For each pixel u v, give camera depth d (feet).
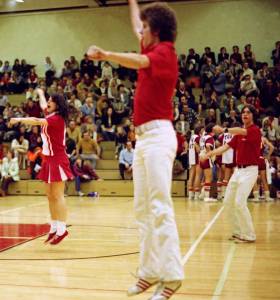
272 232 20.48
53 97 16.65
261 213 27.37
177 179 39.70
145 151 8.34
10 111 46.88
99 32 55.72
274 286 11.63
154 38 8.45
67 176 16.49
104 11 55.52
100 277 12.50
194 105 45.57
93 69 52.70
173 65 8.26
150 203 8.39
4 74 54.75
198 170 36.14
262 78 47.06
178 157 39.81
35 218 25.40
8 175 40.63
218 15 52.60
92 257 15.14
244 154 17.61
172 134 8.44
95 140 42.60
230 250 16.42
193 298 10.53
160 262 8.12
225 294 10.88
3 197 39.37
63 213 16.72
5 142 45.57
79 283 11.88
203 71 49.37
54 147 16.40
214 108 45.19
